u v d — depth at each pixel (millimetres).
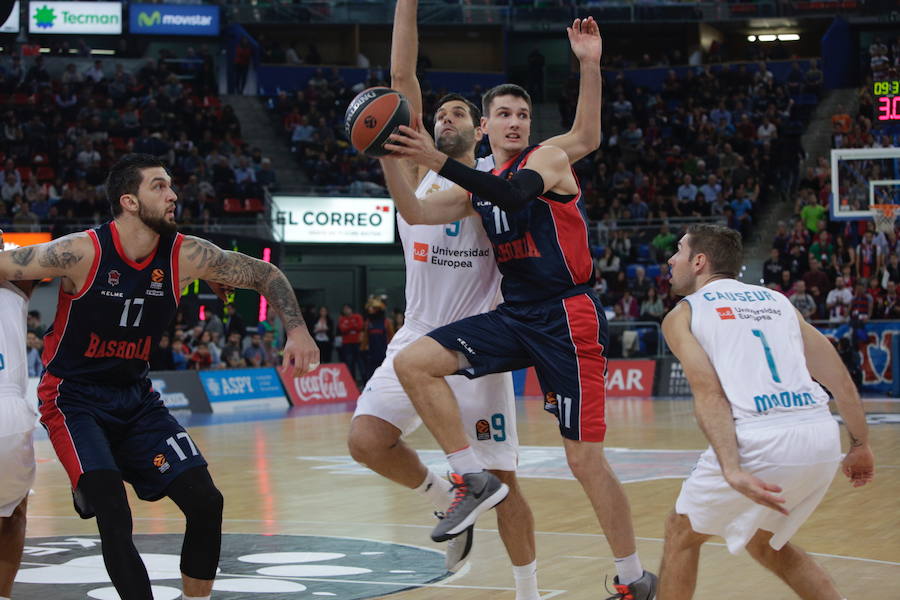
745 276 22312
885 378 17859
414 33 4902
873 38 28703
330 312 24750
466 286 5020
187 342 18203
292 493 8469
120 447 4242
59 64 26469
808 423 3770
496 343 4422
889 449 10789
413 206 4305
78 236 4133
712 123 26656
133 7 26984
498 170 4527
